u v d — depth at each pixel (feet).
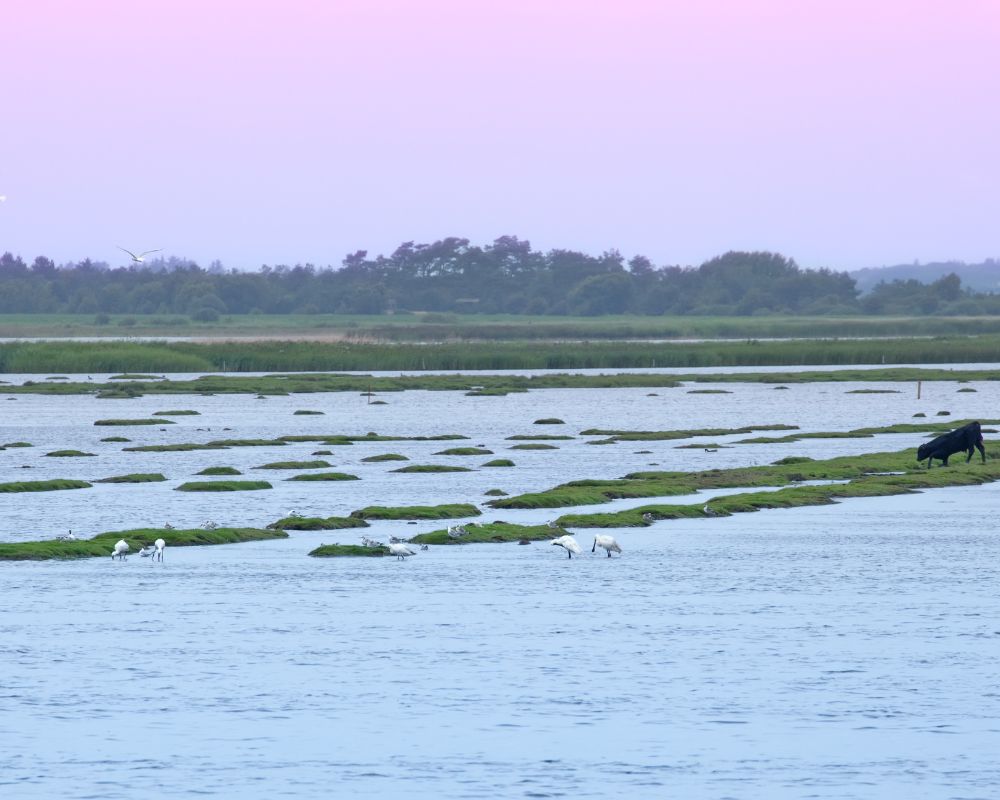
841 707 320.29
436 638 389.60
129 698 328.49
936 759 284.61
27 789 267.59
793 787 268.82
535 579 484.74
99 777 274.16
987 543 567.59
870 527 616.80
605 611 427.33
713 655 369.09
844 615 421.59
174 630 400.06
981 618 416.87
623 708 319.68
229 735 300.61
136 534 572.10
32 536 588.50
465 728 305.53
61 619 415.44
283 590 463.83
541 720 311.06
